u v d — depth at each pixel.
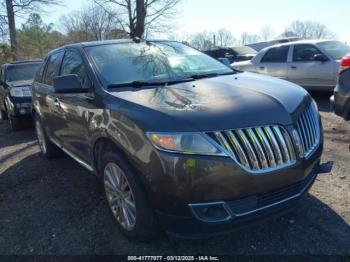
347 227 3.14
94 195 4.19
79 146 4.09
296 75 9.45
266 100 2.93
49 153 5.64
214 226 2.62
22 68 9.80
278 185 2.74
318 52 9.10
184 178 2.56
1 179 5.05
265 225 3.26
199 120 2.62
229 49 19.50
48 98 4.94
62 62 4.71
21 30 31.03
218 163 2.53
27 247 3.26
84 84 3.78
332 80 8.76
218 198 2.58
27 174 5.14
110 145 3.32
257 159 2.64
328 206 3.50
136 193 2.88
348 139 5.54
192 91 3.21
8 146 7.08
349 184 3.95
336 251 2.85
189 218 2.62
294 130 2.83
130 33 15.24
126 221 3.14
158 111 2.79
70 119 4.14
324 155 4.89
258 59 10.52
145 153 2.71
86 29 27.20
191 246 3.05
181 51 4.51
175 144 2.58
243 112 2.73
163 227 2.80
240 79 3.66
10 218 3.83
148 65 3.95
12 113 8.34
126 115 2.93
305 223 3.25
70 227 3.52
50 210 3.92
